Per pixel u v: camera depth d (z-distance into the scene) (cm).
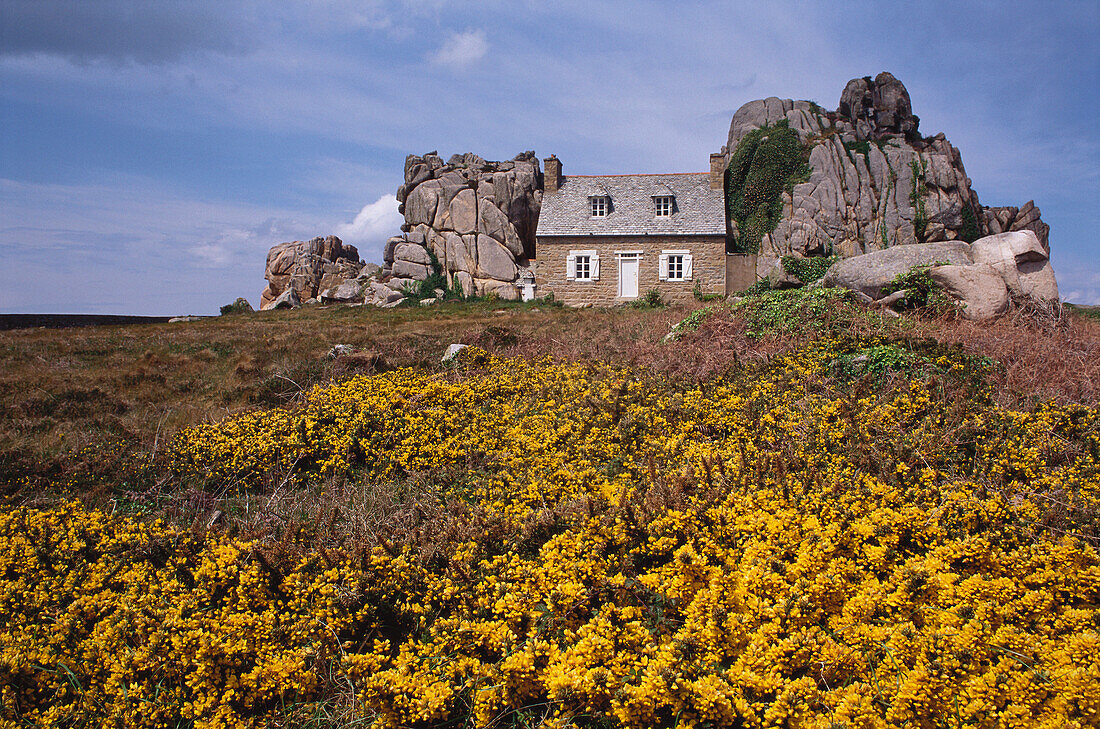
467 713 379
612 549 507
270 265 4531
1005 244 1394
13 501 725
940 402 808
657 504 547
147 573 533
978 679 327
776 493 570
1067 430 726
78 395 1114
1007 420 748
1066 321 1215
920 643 356
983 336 1059
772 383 934
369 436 854
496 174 3575
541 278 3409
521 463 741
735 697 338
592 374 1104
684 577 429
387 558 503
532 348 1370
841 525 502
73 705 389
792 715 325
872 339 1018
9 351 1579
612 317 2042
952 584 410
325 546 550
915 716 331
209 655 405
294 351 1472
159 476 798
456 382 1111
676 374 1024
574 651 371
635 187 3578
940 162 3503
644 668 360
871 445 683
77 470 792
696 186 3528
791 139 3591
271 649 420
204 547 562
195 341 1711
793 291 1325
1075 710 313
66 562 561
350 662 404
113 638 430
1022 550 446
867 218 3469
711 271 3300
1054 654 338
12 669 392
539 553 512
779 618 394
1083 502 539
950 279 1284
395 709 363
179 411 1062
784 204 3544
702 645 381
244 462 799
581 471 686
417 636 457
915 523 485
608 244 3369
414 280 3544
